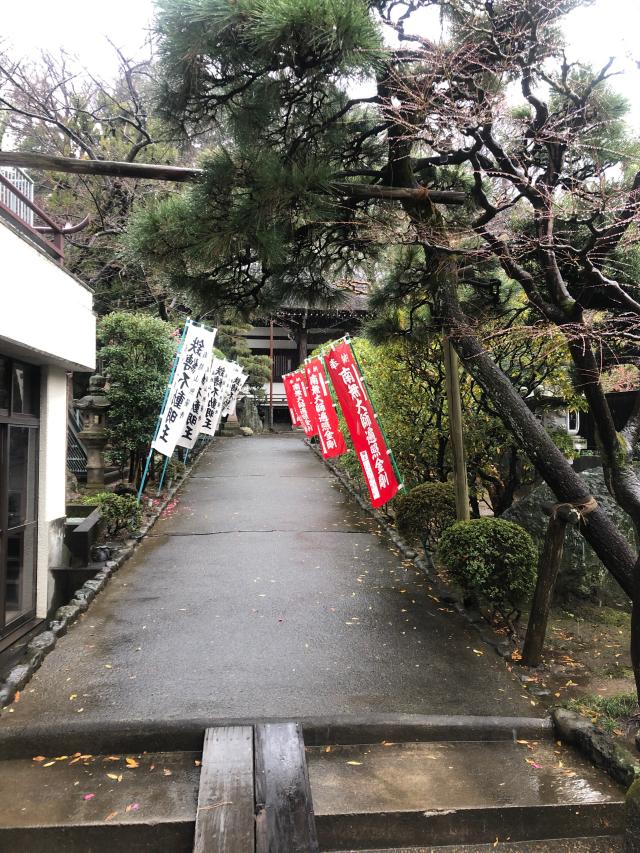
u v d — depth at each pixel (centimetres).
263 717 403
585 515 470
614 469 426
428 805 332
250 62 430
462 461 691
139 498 1018
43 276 591
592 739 384
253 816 313
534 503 696
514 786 354
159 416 1135
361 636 567
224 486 1445
